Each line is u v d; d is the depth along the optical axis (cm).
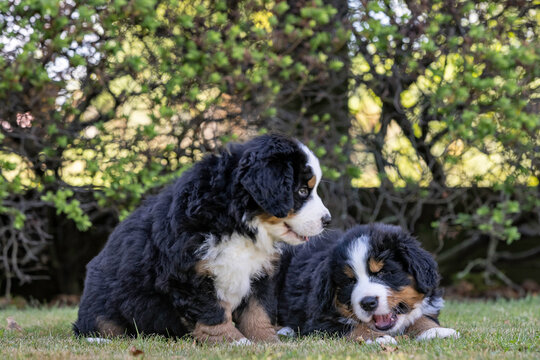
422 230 712
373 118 646
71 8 503
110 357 281
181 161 580
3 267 697
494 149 600
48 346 324
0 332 387
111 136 572
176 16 541
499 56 514
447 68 572
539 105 572
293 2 579
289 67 594
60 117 548
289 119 630
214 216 332
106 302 361
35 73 495
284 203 322
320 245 412
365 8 551
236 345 313
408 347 303
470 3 544
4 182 528
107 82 555
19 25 497
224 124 584
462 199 669
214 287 338
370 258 355
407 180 623
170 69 550
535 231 715
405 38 564
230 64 546
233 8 563
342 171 602
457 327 395
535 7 586
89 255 711
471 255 733
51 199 546
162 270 338
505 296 707
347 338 349
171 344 320
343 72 619
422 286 359
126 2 485
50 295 716
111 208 609
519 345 304
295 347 307
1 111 542
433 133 621
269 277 357
